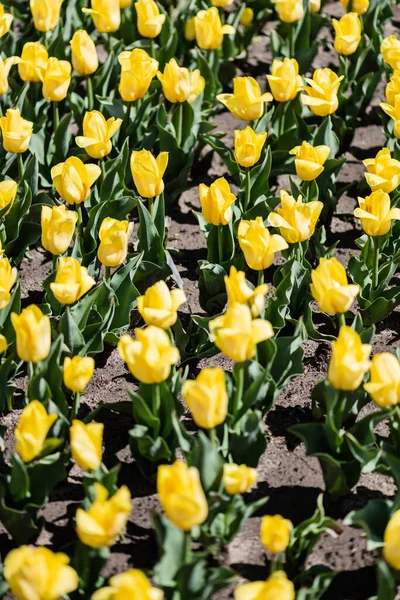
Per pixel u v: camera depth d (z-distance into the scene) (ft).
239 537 5.78
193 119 7.74
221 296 6.87
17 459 5.54
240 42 9.43
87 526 5.00
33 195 7.34
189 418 6.34
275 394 6.14
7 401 6.33
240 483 5.29
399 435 5.83
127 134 7.84
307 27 8.86
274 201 7.23
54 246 6.33
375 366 5.50
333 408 5.69
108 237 6.23
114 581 4.82
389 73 8.76
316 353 6.81
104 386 6.60
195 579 5.24
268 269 7.43
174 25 9.25
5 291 5.89
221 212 6.52
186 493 4.97
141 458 5.96
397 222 7.18
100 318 6.49
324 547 5.74
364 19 9.07
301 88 7.61
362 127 8.92
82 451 5.34
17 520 5.61
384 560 5.46
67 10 8.75
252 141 6.93
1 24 7.88
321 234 7.35
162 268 6.91
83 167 6.54
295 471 6.12
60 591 4.92
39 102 8.24
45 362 5.84
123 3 8.51
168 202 7.93
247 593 4.88
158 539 5.32
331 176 7.69
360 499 5.98
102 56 9.66
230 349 5.44
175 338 6.57
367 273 6.87
